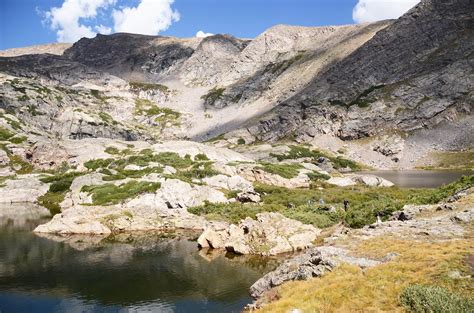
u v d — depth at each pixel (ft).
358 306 69.46
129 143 538.06
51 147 497.87
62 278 142.51
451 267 73.72
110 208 245.24
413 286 68.33
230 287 130.62
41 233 221.25
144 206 250.78
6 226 241.96
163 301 119.85
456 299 61.82
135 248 186.39
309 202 245.86
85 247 188.44
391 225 120.98
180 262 161.27
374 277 77.00
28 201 354.13
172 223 235.61
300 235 175.94
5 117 647.56
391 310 65.82
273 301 86.99
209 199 272.10
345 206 220.64
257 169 373.81
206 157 435.12
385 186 360.28
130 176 331.36
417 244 92.94
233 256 169.37
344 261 89.61
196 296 123.34
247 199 277.85
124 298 122.62
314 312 70.79
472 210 115.44
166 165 370.73
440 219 115.03
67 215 235.81
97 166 424.87
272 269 149.59
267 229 180.34
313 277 90.22
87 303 119.44
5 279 141.79
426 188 345.10
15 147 513.86
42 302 120.26
